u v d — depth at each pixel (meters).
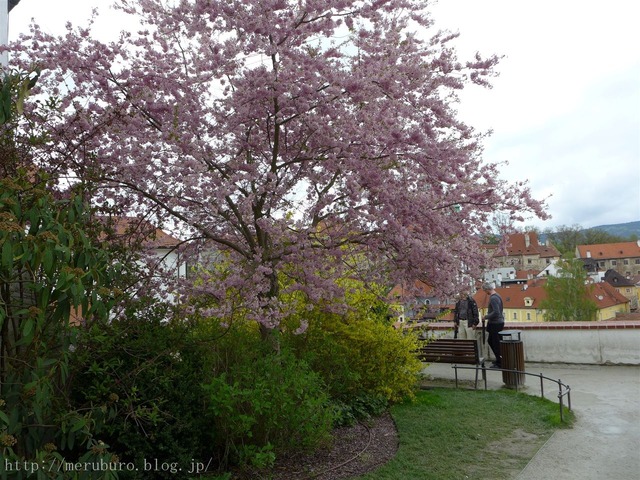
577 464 5.36
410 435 6.29
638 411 7.30
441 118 5.96
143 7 6.47
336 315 7.61
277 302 5.97
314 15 6.10
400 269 6.54
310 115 6.01
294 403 5.18
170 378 4.79
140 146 5.93
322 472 5.14
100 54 6.31
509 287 69.75
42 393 3.30
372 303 7.95
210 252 7.79
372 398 7.56
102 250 3.79
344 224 6.55
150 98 5.99
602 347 10.92
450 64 6.16
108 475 3.38
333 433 6.45
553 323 11.55
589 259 104.19
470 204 6.66
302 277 6.40
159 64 6.42
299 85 5.68
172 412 4.73
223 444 5.25
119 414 4.57
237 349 5.54
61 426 3.62
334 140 5.81
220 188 5.51
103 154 6.07
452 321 13.20
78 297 3.13
